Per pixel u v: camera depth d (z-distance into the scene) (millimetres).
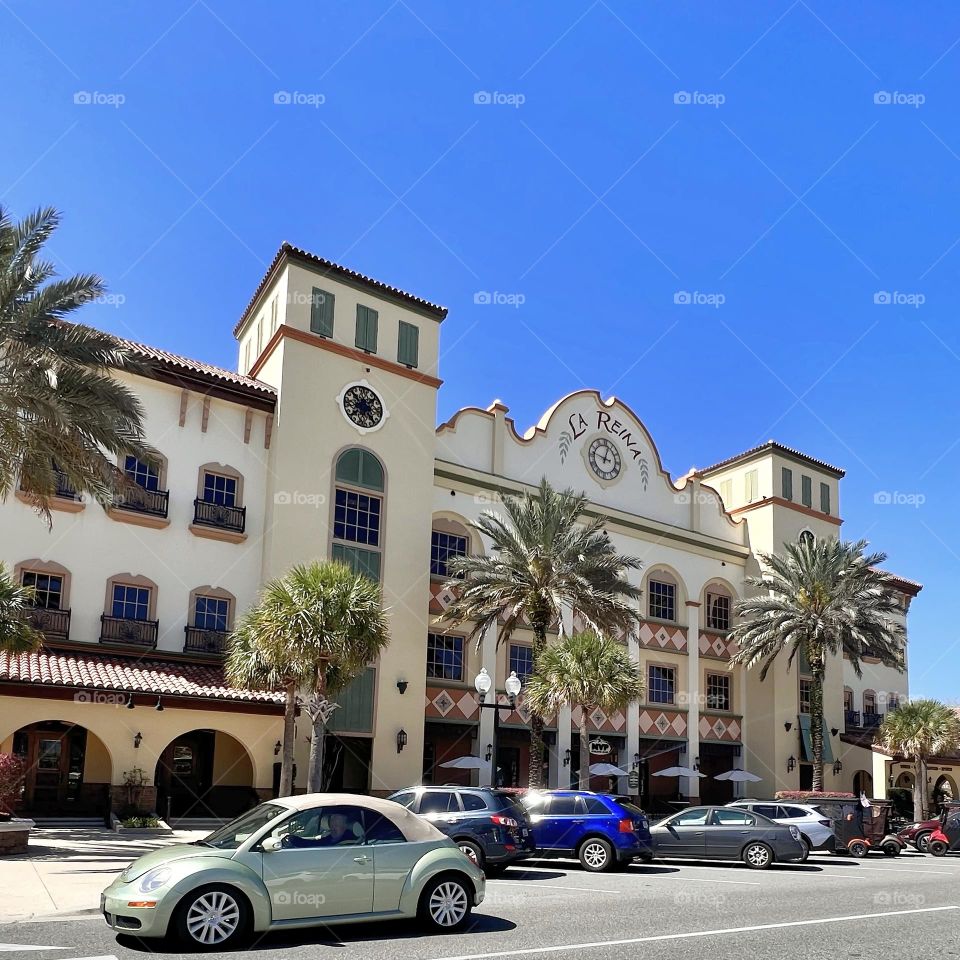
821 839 23578
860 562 38656
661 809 39969
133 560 27531
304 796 10953
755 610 40500
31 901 12570
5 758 19625
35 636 20734
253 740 27422
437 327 35375
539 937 10703
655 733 39969
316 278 32406
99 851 18656
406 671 31531
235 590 29172
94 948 9672
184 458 29016
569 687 28953
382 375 33344
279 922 9914
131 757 24844
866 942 10938
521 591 30859
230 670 24250
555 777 36312
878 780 46250
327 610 22281
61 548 26375
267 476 30516
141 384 28625
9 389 18906
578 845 19047
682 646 41938
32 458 19781
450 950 9797
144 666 26422
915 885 17516
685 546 43250
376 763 30078
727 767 43344
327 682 22688
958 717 44500
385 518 32219
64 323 20641
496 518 32344
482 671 24891
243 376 32062
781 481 46688
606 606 31141
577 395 40781
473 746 34438
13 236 19734
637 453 42656
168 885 9594
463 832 16828
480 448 37062
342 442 31766
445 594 34562
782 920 12430
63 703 24078
